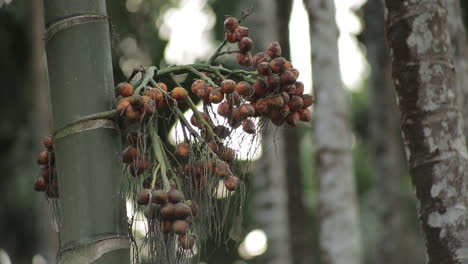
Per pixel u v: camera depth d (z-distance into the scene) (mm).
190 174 4035
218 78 4238
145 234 3965
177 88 4066
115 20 13812
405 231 14945
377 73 14766
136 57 13914
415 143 4930
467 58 8523
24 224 17250
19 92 17250
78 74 3986
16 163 17172
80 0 4074
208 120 4129
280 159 11477
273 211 11445
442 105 4914
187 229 3809
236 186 4008
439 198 4809
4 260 17375
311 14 10164
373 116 14867
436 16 5004
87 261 3779
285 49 12641
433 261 4781
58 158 3955
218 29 14516
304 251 13195
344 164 9898
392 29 5078
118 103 4023
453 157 4832
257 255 13711
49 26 4086
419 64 4977
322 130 9953
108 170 3896
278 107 4000
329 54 10055
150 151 4059
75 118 3934
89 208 3836
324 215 9883
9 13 15898
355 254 9719
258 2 11438
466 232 4727
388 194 14539
